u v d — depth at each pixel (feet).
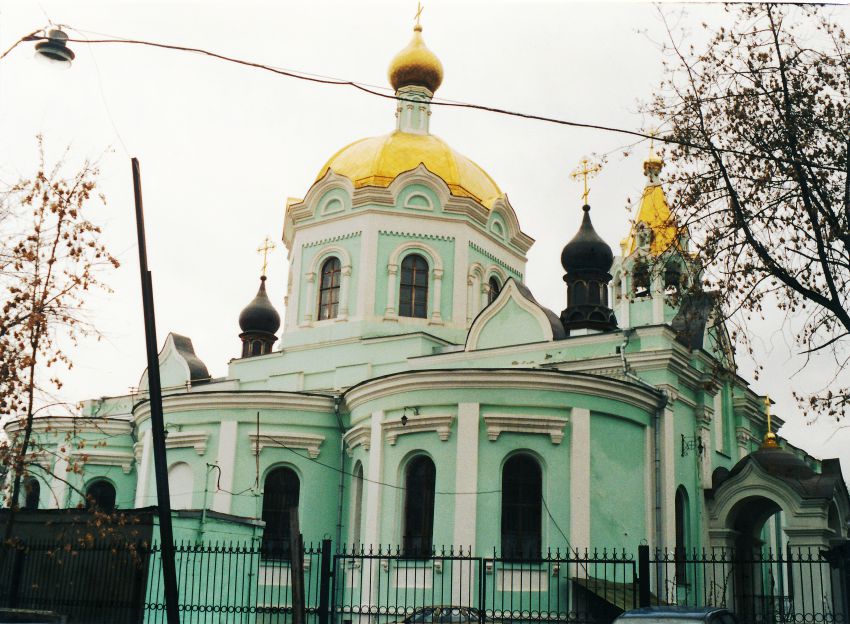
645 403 100.83
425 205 128.06
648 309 113.80
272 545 109.40
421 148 133.90
